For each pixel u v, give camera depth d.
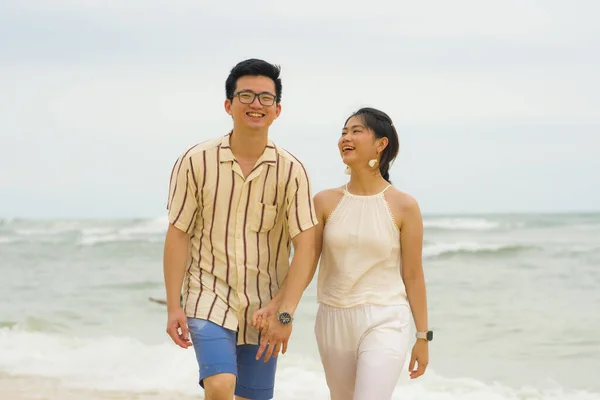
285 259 4.07
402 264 4.25
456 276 16.08
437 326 10.32
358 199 4.21
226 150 3.85
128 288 14.50
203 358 3.74
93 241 29.12
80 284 15.28
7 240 31.16
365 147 4.17
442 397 6.78
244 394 4.15
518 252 20.67
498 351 8.72
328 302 4.20
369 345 4.03
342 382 4.23
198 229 3.93
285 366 7.70
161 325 10.37
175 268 3.87
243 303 3.89
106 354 8.23
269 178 3.87
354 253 4.14
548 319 10.65
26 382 7.04
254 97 3.76
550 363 8.09
